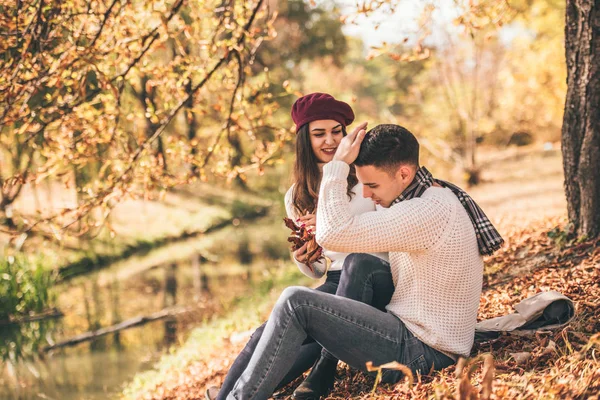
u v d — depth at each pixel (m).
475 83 19.39
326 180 2.96
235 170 6.29
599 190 4.93
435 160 21.42
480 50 19.05
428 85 25.47
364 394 3.20
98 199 6.01
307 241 3.59
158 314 10.58
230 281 12.73
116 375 7.66
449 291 2.94
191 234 19.91
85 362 8.30
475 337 3.37
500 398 2.56
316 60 32.59
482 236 2.99
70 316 10.82
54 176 6.32
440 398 2.53
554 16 16.17
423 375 2.97
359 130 3.03
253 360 2.97
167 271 14.41
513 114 24.36
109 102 6.36
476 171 18.50
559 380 2.62
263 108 6.46
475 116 19.47
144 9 5.98
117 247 16.84
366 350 2.99
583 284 4.02
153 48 5.94
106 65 6.12
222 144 6.47
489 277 5.26
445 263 2.89
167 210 21.97
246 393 2.95
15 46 5.47
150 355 8.41
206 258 15.70
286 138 6.27
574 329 3.24
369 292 3.21
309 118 3.81
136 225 19.52
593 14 4.66
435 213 2.85
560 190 13.62
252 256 15.59
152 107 6.25
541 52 17.92
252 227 20.98
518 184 16.48
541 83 18.95
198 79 6.72
